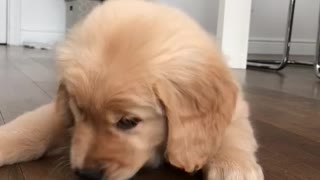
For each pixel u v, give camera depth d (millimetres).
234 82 324
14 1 1312
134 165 280
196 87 287
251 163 294
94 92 264
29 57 995
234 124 329
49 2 1337
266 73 963
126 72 264
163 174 306
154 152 301
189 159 286
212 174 287
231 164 288
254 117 500
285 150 375
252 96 643
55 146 327
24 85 598
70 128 324
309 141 405
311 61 1251
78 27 306
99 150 268
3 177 283
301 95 674
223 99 302
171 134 280
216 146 297
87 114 272
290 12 1016
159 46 277
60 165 305
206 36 317
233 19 980
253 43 1430
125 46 270
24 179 281
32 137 312
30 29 1341
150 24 287
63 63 287
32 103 479
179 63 281
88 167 265
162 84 273
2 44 1338
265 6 1417
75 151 273
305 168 331
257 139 406
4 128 315
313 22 1471
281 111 542
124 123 272
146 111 273
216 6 1351
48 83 620
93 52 272
